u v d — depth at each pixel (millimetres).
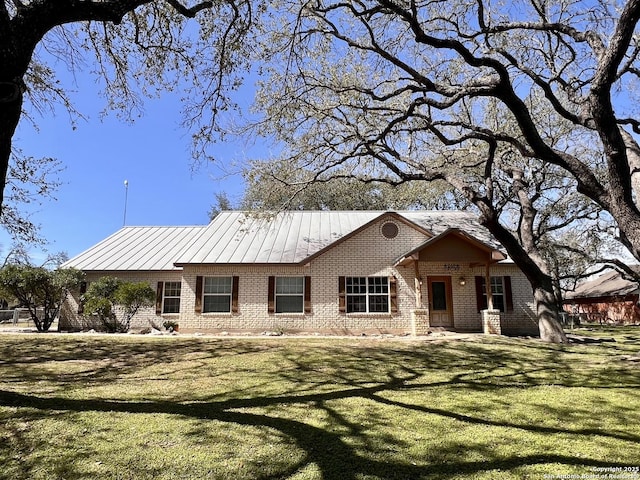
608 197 9297
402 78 12641
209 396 6844
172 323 18828
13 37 4465
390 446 4715
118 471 4047
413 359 10734
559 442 4855
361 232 18047
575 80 12477
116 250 21516
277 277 17812
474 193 14102
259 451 4543
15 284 17422
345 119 13555
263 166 14781
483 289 17656
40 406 5977
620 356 11273
